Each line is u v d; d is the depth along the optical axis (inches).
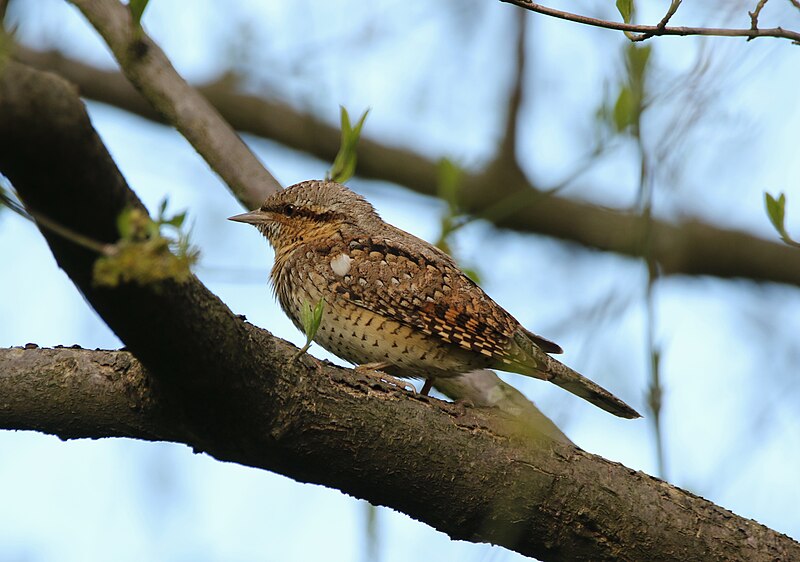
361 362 414.6
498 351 391.9
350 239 416.5
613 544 302.0
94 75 619.5
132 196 207.5
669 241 573.0
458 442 292.8
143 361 248.2
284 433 274.5
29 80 181.8
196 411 266.1
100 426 284.4
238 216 442.0
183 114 418.3
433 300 391.2
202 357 247.1
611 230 620.1
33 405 282.7
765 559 306.0
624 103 339.9
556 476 298.5
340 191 446.9
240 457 284.8
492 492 294.8
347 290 398.6
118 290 219.3
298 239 434.6
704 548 303.9
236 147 429.1
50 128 185.3
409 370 407.2
